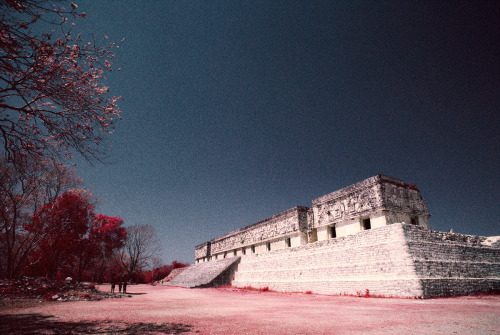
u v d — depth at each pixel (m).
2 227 23.38
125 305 16.64
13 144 8.95
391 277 19.23
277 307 15.36
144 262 58.44
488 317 10.23
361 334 7.78
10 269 22.48
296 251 30.67
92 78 8.47
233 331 8.35
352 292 21.50
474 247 23.44
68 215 30.53
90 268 52.47
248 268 38.09
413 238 20.22
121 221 54.72
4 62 6.77
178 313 12.80
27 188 21.28
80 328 8.48
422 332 7.84
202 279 41.78
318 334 7.87
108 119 9.30
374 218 25.11
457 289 18.94
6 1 5.89
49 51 7.10
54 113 8.54
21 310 13.22
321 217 31.05
